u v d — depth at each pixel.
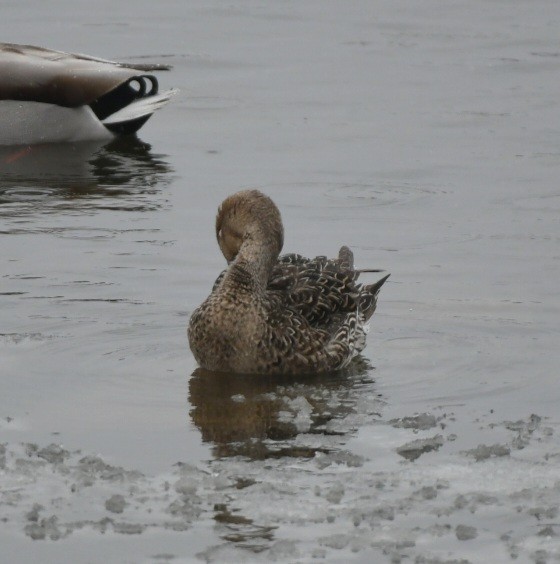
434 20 31.14
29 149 22.05
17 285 14.54
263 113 23.41
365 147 21.09
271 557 8.42
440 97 24.31
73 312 13.66
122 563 8.35
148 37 29.09
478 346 12.84
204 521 8.88
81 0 33.00
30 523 8.82
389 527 8.81
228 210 12.70
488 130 22.05
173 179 19.58
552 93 24.66
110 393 11.49
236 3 32.91
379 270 13.80
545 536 8.71
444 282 14.80
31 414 10.91
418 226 17.03
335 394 11.62
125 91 23.55
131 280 14.79
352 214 17.59
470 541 8.64
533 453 10.06
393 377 12.06
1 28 29.34
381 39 29.14
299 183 19.11
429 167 19.88
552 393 11.49
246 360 12.07
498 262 15.52
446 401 11.35
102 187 19.16
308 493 9.32
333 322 12.62
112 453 10.06
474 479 9.56
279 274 13.02
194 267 15.31
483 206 17.89
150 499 9.20
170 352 12.65
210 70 26.58
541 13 32.03
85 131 22.61
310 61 27.22
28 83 22.33
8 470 9.60
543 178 19.23
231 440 10.38
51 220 17.30
